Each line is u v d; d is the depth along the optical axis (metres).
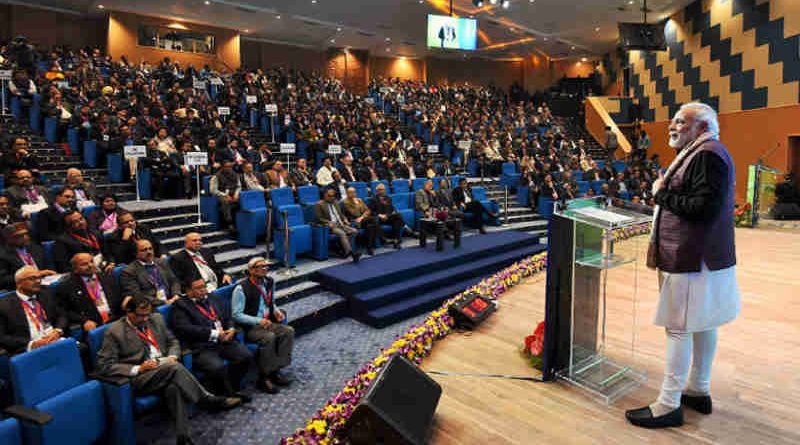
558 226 3.02
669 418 2.48
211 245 7.31
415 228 9.83
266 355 4.53
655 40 15.84
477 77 28.27
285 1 17.02
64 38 18.55
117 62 17.12
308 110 16.20
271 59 23.70
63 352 3.43
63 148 9.92
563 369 3.16
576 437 2.47
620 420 2.61
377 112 18.42
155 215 7.74
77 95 11.44
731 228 2.34
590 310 3.18
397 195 9.76
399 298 6.63
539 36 21.17
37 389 3.21
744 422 2.52
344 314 6.48
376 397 2.42
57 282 4.53
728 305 2.36
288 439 2.82
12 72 11.27
